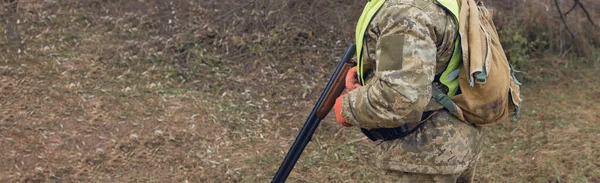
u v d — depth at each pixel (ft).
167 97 23.04
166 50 26.21
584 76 26.35
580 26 28.30
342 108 10.48
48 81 23.65
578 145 20.11
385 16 9.96
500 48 11.46
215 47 26.53
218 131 21.02
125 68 24.95
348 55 11.80
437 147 10.84
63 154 19.20
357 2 27.96
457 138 10.91
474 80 10.50
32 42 26.45
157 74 24.70
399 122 9.85
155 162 19.04
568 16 28.35
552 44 28.17
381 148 11.48
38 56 25.41
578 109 23.25
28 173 18.08
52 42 26.55
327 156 19.60
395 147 11.16
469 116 10.96
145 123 21.17
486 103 10.78
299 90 24.20
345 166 19.03
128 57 25.70
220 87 24.12
